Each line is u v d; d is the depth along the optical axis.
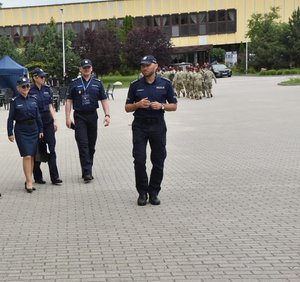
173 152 12.66
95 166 11.07
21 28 86.94
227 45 85.06
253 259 5.34
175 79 34.03
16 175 10.47
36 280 4.96
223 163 10.95
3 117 24.83
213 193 8.30
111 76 74.88
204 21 84.62
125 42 70.12
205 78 31.06
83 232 6.43
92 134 9.73
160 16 85.56
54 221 6.97
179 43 85.50
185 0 84.75
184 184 9.03
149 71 7.57
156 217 7.02
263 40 71.69
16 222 6.98
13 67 30.72
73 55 56.84
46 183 9.54
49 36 57.81
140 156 7.63
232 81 52.19
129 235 6.25
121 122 20.61
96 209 7.54
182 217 6.97
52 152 9.36
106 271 5.13
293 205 7.41
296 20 69.50
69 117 9.68
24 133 8.77
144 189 7.72
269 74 65.19
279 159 11.19
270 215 6.94
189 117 21.17
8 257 5.62
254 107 24.03
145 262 5.34
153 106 7.50
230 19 83.88
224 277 4.89
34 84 9.34
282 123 17.77
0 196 8.54
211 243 5.88
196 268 5.14
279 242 5.84
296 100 26.66
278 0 82.12
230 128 17.08
